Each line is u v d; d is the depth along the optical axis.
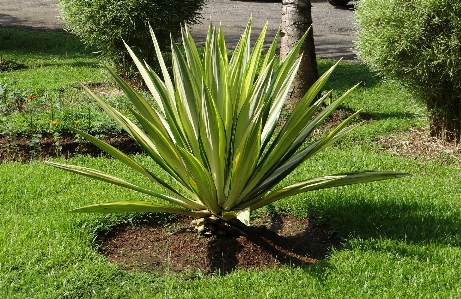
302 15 9.70
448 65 7.39
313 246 5.12
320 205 5.70
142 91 10.60
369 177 4.73
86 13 10.12
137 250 5.01
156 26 10.26
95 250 4.86
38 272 4.48
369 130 8.89
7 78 10.81
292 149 4.98
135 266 4.74
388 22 7.73
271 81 5.10
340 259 4.75
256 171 4.84
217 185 4.72
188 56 4.87
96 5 9.99
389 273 4.55
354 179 4.71
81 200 5.74
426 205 5.85
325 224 5.47
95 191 5.97
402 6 7.63
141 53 10.70
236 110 4.70
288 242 5.16
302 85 9.77
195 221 5.17
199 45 15.76
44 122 7.84
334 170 6.88
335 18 22.47
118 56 10.79
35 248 4.80
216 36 4.86
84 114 8.08
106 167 6.81
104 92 10.66
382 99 11.09
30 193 5.91
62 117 8.05
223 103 4.56
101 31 10.31
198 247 4.98
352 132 8.76
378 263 4.69
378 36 7.78
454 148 8.20
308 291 4.28
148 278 4.48
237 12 23.30
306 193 5.96
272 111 5.19
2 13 20.81
